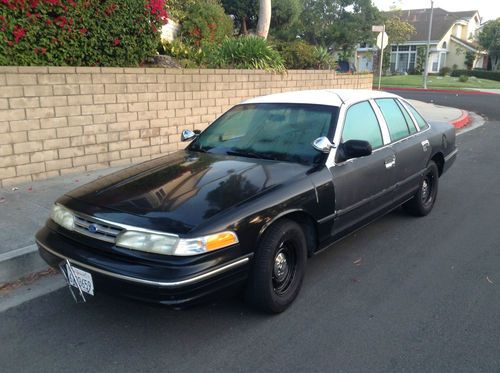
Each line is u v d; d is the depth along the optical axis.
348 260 4.89
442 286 4.31
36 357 3.30
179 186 3.78
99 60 7.89
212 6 13.55
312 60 13.87
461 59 51.75
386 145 5.17
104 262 3.28
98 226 3.41
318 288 4.28
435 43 48.72
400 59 51.56
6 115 6.52
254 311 3.87
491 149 10.91
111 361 3.25
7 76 6.43
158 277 3.09
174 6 13.21
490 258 4.92
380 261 4.86
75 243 3.54
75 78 7.16
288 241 3.80
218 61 10.69
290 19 22.33
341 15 35.94
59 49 7.25
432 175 6.25
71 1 7.22
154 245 3.18
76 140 7.37
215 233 3.24
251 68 10.73
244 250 3.40
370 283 4.38
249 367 3.17
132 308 3.95
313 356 3.28
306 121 4.66
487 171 8.82
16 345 3.44
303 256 3.99
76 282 3.48
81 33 7.46
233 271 3.35
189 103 9.01
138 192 3.72
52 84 6.91
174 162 4.45
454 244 5.30
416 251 5.11
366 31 35.94
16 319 3.78
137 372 3.13
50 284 4.36
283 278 3.88
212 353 3.33
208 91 9.34
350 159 4.49
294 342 3.45
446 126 6.81
